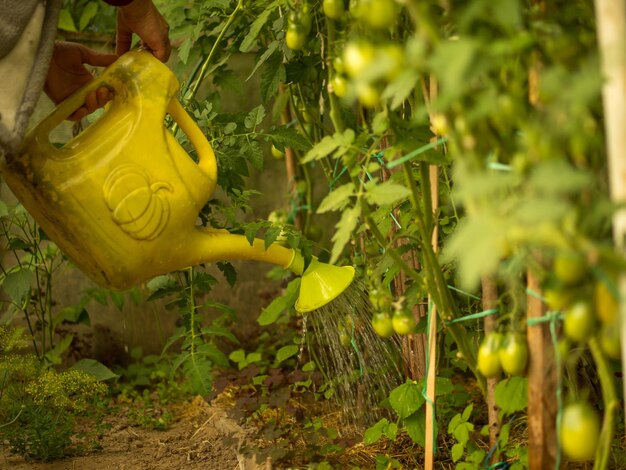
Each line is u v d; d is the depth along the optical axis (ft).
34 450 8.90
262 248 7.11
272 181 12.73
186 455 8.99
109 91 6.76
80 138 6.33
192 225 6.64
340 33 6.03
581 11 4.66
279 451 7.66
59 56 7.29
